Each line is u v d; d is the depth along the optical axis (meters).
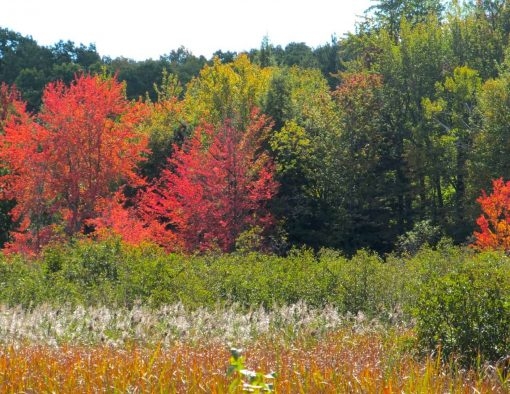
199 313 13.56
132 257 18.00
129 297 15.70
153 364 7.15
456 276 9.29
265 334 12.19
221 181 31.17
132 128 32.44
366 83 42.47
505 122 37.69
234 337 12.15
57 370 6.98
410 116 44.62
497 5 52.03
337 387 6.07
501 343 8.75
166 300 15.34
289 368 7.21
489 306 8.90
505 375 7.98
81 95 30.77
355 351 9.33
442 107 40.72
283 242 33.50
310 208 38.12
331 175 39.97
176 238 29.50
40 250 29.25
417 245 34.66
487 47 47.66
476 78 42.41
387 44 46.19
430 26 45.94
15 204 35.19
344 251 38.69
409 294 15.27
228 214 30.86
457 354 8.71
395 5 59.28
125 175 31.92
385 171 42.25
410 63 44.25
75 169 30.66
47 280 17.27
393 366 7.59
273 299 15.55
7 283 16.84
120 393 5.88
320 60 88.19
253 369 7.28
